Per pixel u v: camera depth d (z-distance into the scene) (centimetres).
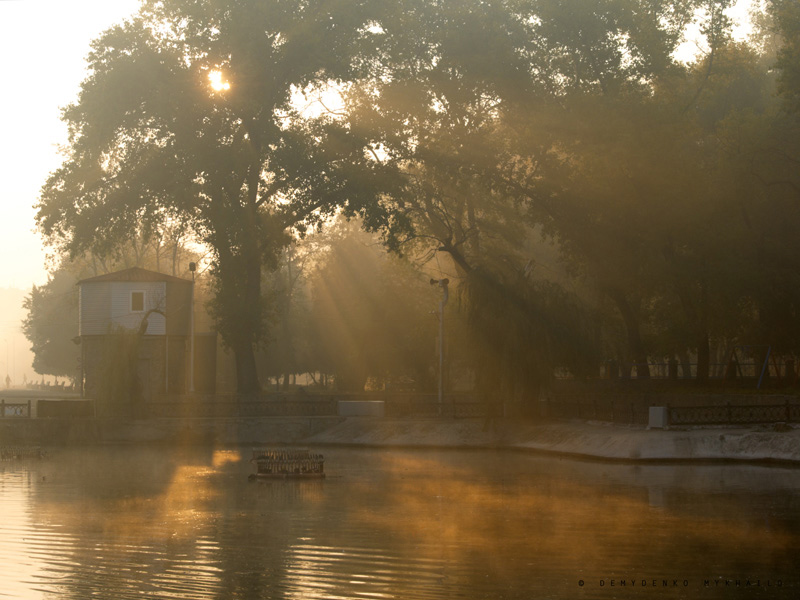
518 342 4056
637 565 1516
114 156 5038
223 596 1330
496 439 4084
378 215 4766
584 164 4572
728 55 4794
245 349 5178
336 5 4694
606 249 4491
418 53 4925
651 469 2962
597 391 4631
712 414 3488
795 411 3347
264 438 4541
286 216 5044
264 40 4672
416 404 4650
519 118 4794
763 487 2452
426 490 2552
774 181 4322
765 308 4388
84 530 1900
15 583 1412
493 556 1595
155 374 5625
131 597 1317
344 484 2734
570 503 2230
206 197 4966
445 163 4834
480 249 5469
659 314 4897
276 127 4744
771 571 1469
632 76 4650
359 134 4859
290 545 1719
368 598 1311
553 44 4691
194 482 2833
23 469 3278
